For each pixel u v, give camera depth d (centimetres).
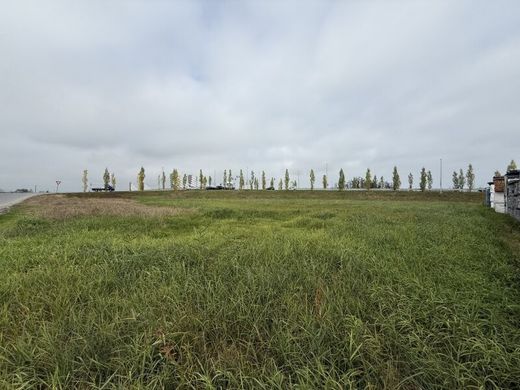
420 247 725
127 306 398
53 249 702
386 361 304
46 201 3022
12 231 977
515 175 1530
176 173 8075
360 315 383
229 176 10175
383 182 10075
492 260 634
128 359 289
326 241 777
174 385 271
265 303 405
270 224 1302
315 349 305
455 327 353
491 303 421
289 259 605
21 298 427
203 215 1625
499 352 300
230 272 537
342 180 7194
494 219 1444
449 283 489
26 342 321
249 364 291
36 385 269
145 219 1286
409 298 430
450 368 286
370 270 543
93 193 6750
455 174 7262
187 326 347
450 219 1291
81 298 432
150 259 612
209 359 296
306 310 371
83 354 296
